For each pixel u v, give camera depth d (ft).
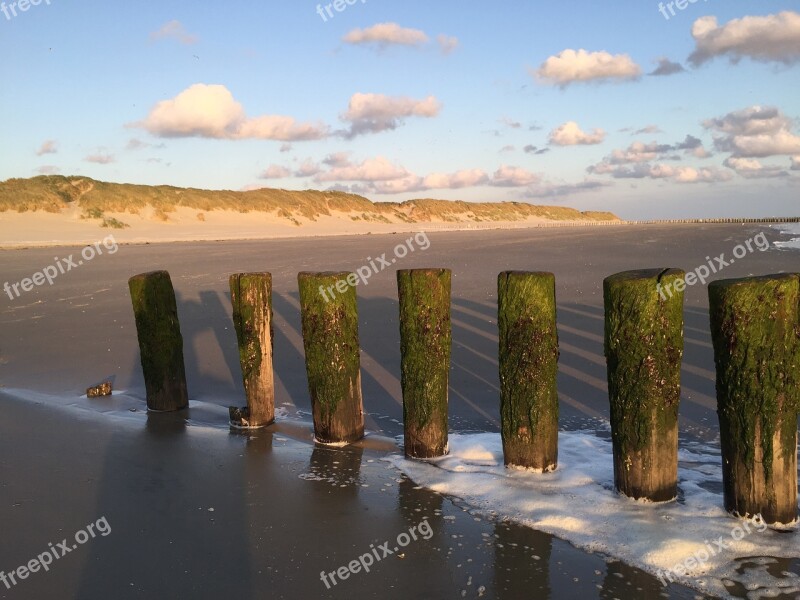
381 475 16.67
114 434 20.07
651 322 14.05
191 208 165.78
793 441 13.26
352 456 18.06
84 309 42.04
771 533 13.11
